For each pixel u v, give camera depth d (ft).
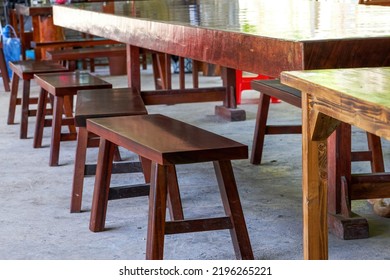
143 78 26.73
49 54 20.21
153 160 7.66
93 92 12.54
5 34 28.63
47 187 12.55
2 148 15.84
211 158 7.56
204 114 19.20
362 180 9.69
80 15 13.99
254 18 9.11
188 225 8.11
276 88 12.14
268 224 10.30
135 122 9.36
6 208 11.41
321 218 6.20
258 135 13.55
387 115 4.38
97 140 12.28
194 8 12.23
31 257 9.29
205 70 26.53
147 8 13.12
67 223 10.61
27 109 16.67
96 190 10.09
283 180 12.53
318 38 6.19
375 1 12.59
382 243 9.42
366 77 5.47
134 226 10.36
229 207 8.30
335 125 5.89
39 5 26.05
